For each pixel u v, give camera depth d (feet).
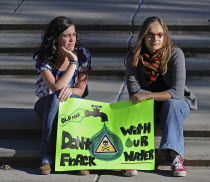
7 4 94.53
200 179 62.69
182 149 63.05
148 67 64.95
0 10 91.15
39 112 65.87
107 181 62.39
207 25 85.56
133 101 64.59
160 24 64.34
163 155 64.13
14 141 68.08
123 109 64.90
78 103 64.28
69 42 64.75
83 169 63.82
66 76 64.49
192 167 65.46
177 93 64.03
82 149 64.03
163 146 62.34
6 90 77.10
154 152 64.54
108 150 64.39
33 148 66.23
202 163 65.26
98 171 65.26
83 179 62.80
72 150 63.82
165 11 90.02
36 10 91.15
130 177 63.46
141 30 64.80
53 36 65.05
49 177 63.16
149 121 64.54
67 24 64.69
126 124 64.69
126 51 84.02
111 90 76.07
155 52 64.64
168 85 65.67
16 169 65.31
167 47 64.64
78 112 64.28
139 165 64.34
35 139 68.59
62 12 89.92
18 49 84.53
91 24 86.28
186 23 85.76
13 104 72.59
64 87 64.18
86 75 66.74
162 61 64.59
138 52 64.80
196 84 78.59
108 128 64.59
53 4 94.58
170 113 63.21
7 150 65.92
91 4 94.48
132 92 65.21
